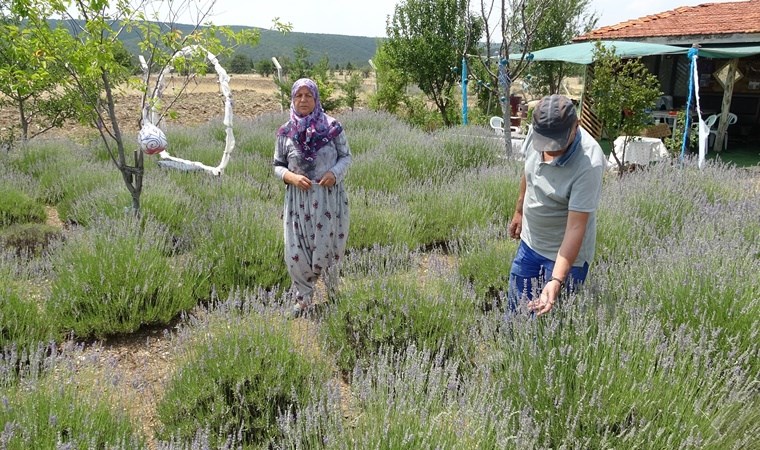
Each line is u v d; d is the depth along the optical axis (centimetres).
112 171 737
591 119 1365
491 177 686
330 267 400
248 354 304
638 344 266
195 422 270
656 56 1523
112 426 252
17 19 681
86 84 518
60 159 817
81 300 385
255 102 2525
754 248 382
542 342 282
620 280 356
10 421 237
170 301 411
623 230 485
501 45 887
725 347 294
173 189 660
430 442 224
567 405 249
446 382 268
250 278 459
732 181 678
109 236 430
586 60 1177
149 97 546
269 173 811
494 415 231
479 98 1827
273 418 281
